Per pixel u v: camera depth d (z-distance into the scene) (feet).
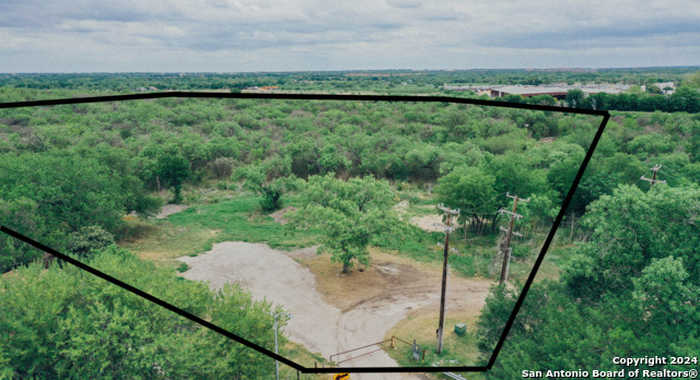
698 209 42.83
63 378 40.11
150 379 40.24
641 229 46.11
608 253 47.55
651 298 39.14
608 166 83.87
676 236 44.75
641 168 88.17
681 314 37.29
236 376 40.60
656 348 34.55
